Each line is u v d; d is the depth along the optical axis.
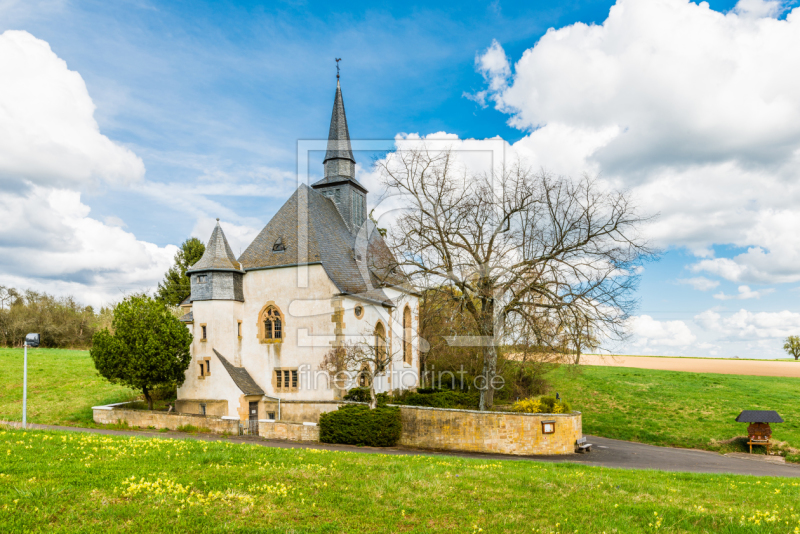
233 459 12.09
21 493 8.38
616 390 43.41
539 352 29.02
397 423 24.91
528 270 25.86
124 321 28.34
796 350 89.69
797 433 30.55
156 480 9.78
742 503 10.94
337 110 41.47
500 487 11.23
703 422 33.88
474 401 33.50
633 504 10.18
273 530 7.76
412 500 9.76
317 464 12.34
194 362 30.52
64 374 41.81
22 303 73.31
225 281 31.02
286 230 32.84
